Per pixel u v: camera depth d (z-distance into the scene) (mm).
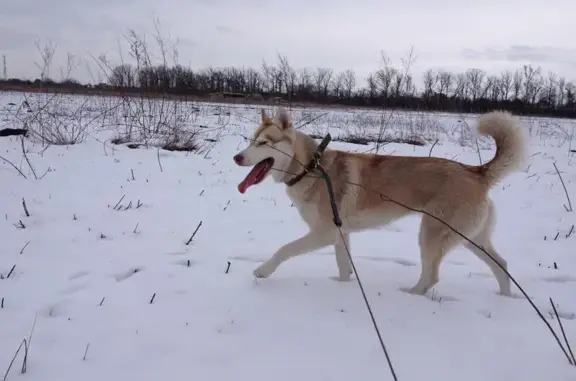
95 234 5305
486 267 4926
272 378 2736
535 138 18750
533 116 36500
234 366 2854
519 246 5605
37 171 8125
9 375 2688
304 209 4402
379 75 33188
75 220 5746
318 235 4289
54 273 4199
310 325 3436
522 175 10422
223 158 10656
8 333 3166
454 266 4918
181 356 2947
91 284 4012
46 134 11047
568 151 15102
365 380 2746
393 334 3346
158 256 4742
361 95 43844
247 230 5797
